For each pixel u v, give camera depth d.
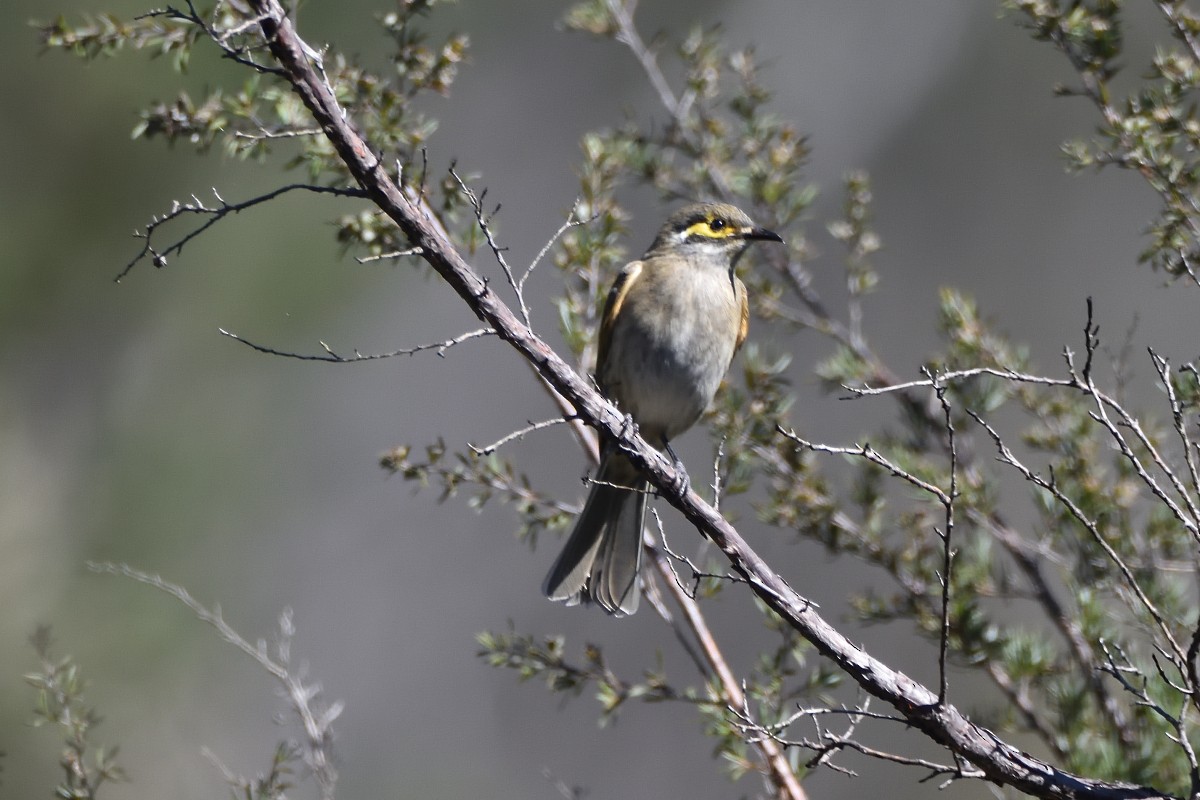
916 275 17.56
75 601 14.56
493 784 16.05
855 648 5.86
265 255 16.45
